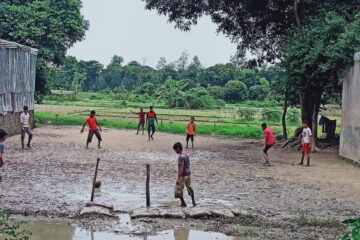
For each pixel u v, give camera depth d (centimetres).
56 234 977
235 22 3241
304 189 1544
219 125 4169
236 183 1606
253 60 3412
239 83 8406
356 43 2177
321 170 1958
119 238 973
